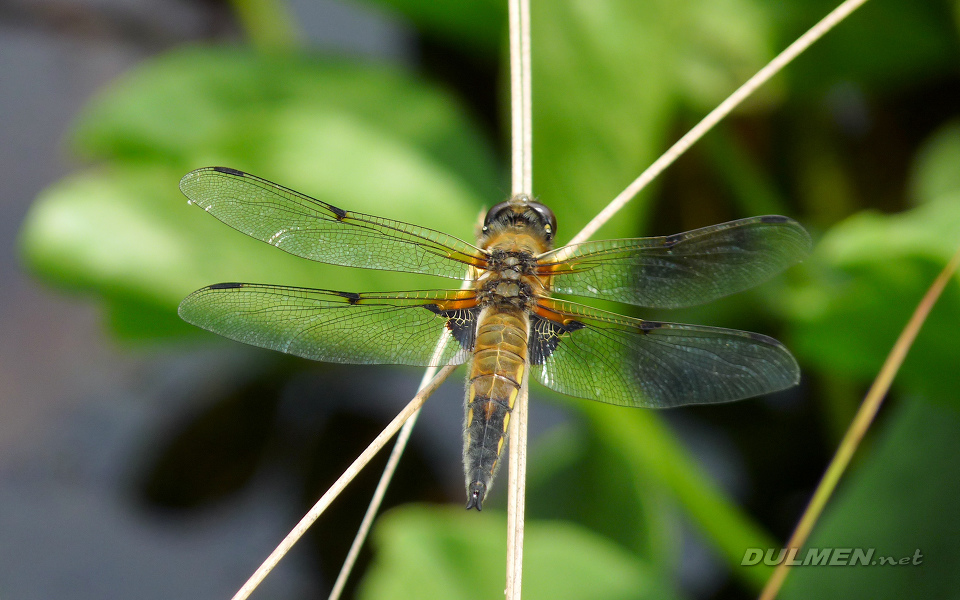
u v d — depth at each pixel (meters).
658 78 1.47
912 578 1.44
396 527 1.46
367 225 1.42
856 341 1.45
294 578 1.49
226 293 1.42
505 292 1.42
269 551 1.50
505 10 1.50
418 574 1.45
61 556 1.49
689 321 1.50
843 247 1.43
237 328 1.42
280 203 1.42
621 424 1.47
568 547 1.46
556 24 1.47
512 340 1.42
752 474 1.50
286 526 1.50
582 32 1.47
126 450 1.51
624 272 1.42
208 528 1.50
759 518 1.50
